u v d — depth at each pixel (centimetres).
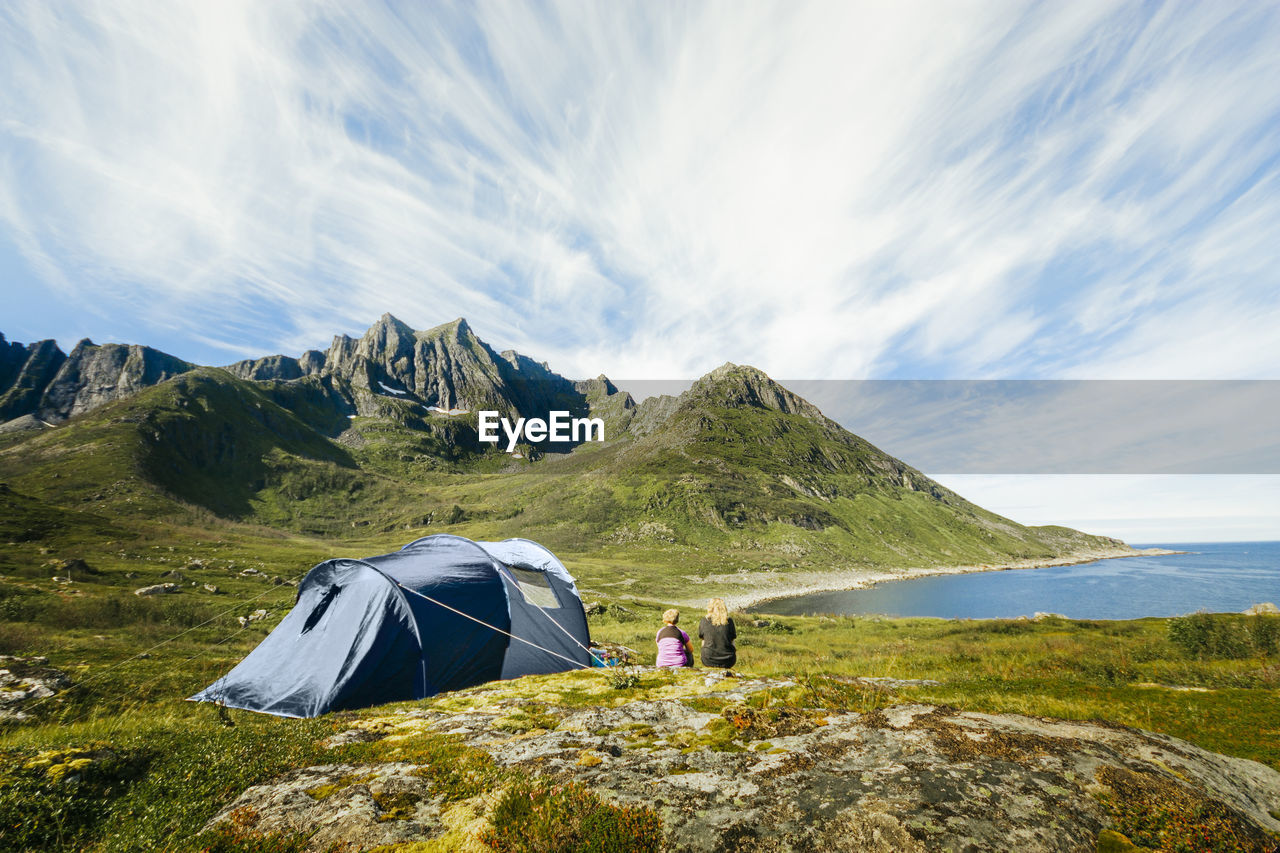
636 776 428
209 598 4491
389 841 365
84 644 2177
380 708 914
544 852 332
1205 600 10112
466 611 1296
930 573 18762
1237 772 447
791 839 327
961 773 395
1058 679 1071
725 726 564
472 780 454
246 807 438
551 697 866
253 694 1164
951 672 1374
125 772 611
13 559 5972
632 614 5106
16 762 576
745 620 4781
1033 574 18138
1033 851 306
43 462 17475
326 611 1288
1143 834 326
